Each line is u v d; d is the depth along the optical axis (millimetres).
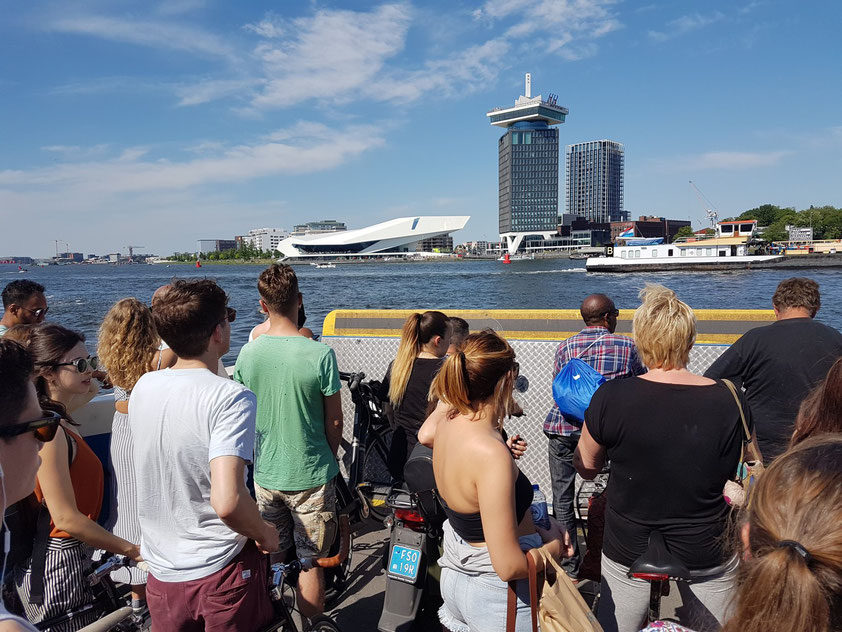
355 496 3746
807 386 2654
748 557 1194
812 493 976
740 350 2891
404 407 3197
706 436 1882
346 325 4508
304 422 2740
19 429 1354
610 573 2105
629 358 3045
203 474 1925
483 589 1899
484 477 1754
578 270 92375
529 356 3969
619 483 2029
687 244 66625
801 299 2809
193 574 1932
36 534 2176
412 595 2607
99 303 40156
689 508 1909
